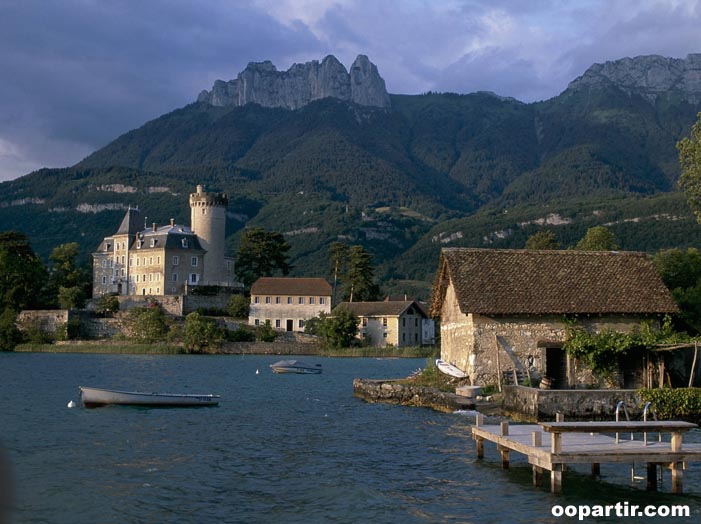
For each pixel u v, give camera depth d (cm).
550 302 5044
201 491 2748
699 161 6075
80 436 3969
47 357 11706
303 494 2705
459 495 2691
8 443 3725
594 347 4853
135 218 17700
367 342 15525
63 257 16900
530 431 3191
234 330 14188
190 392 6569
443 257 5438
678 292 6412
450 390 5141
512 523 2375
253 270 17825
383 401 5650
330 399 5944
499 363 5006
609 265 5369
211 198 17288
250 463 3244
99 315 14362
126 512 2477
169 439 3888
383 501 2603
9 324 13838
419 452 3478
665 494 2708
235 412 5053
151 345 13375
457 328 5444
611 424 2628
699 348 4997
